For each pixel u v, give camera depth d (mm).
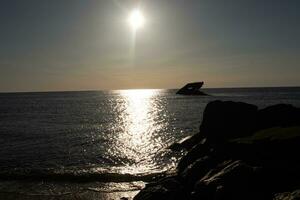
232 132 30812
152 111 99000
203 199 15883
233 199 14742
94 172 27766
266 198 14453
